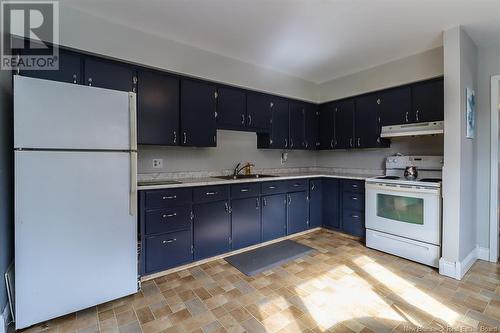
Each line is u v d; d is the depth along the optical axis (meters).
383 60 3.24
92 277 1.84
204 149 3.30
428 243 2.56
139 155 2.81
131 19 2.29
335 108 3.98
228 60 3.12
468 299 1.97
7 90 1.82
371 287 2.17
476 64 2.72
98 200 1.85
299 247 3.12
